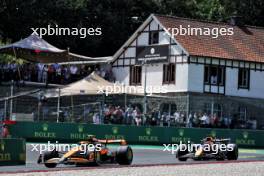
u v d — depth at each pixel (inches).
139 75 3742.6
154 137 2716.5
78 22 4168.3
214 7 4808.1
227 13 4808.1
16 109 2876.5
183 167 1702.8
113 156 1723.7
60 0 4067.4
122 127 2677.2
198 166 1743.4
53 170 1558.8
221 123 3078.2
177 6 4635.8
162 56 3646.7
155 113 2970.0
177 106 3270.2
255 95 3777.1
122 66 3811.5
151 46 3693.4
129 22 4436.5
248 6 4808.1
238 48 3809.1
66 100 2982.3
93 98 3048.7
